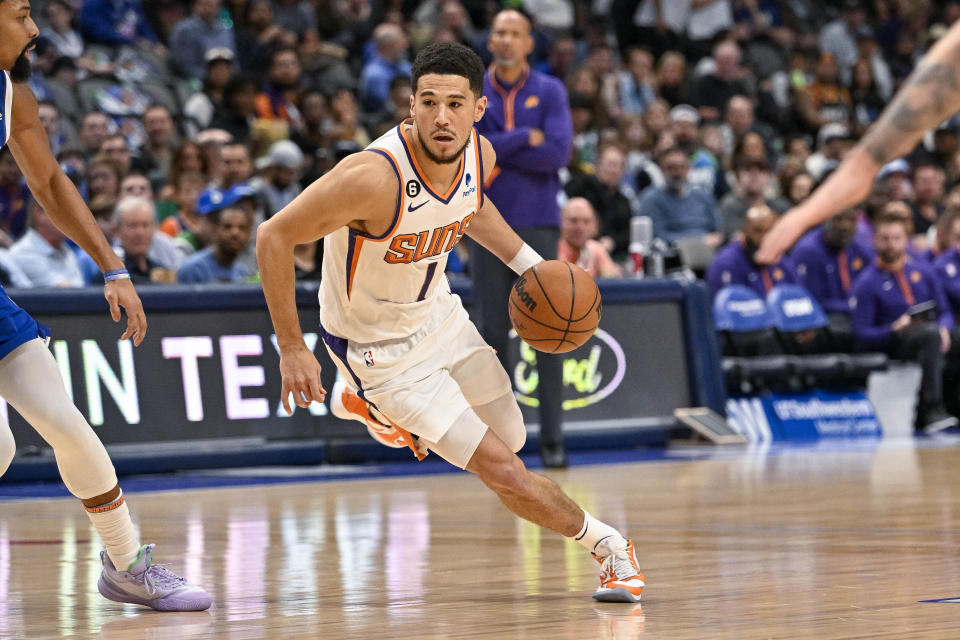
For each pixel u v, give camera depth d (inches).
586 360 742.5
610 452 732.7
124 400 627.5
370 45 1195.3
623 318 760.3
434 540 378.6
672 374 773.9
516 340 719.1
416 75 256.5
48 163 269.4
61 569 329.1
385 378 272.1
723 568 307.7
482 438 266.5
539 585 289.3
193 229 804.6
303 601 270.8
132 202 674.2
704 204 984.3
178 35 1123.3
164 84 1062.4
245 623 244.4
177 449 634.2
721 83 1311.5
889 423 874.1
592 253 805.2
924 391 872.3
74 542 389.4
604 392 746.8
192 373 645.9
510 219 569.3
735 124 1227.2
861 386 875.4
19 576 317.1
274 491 553.3
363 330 273.7
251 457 650.8
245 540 383.6
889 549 335.6
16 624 248.7
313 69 1147.3
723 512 434.0
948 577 285.3
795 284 865.5
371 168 254.5
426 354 274.5
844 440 821.9
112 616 257.1
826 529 382.3
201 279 689.0
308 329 668.1
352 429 683.4
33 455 610.2
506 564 325.7
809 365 838.5
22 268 668.7
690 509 444.8
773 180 1185.4
